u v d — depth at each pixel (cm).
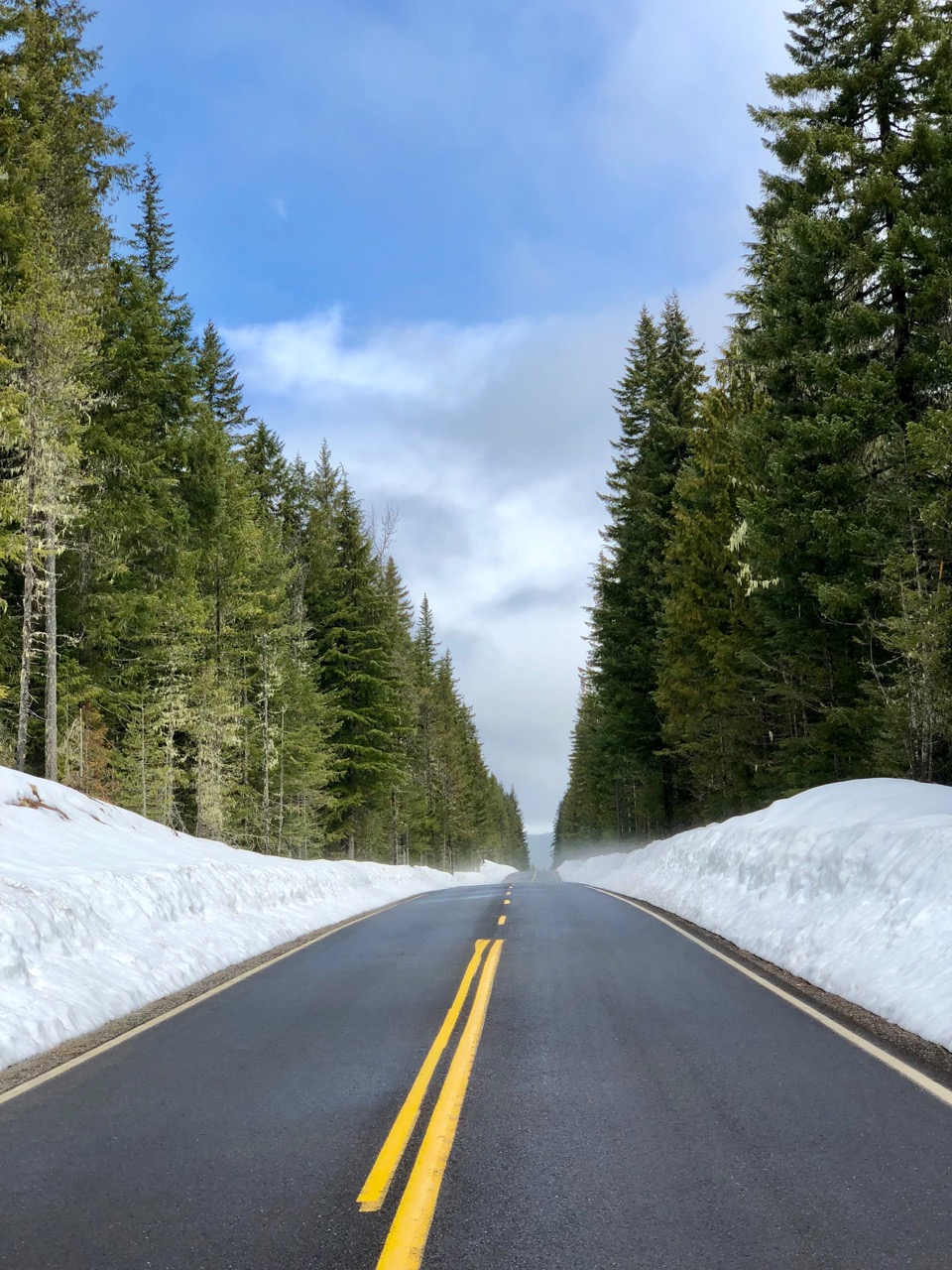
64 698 2530
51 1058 755
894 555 1680
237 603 3566
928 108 1789
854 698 2048
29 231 2250
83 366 2298
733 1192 427
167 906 1347
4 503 2100
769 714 2689
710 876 1700
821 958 988
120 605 2709
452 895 2694
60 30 2553
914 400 1819
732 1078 618
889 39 1883
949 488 1619
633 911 1795
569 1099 579
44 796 1802
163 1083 650
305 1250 380
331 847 5066
